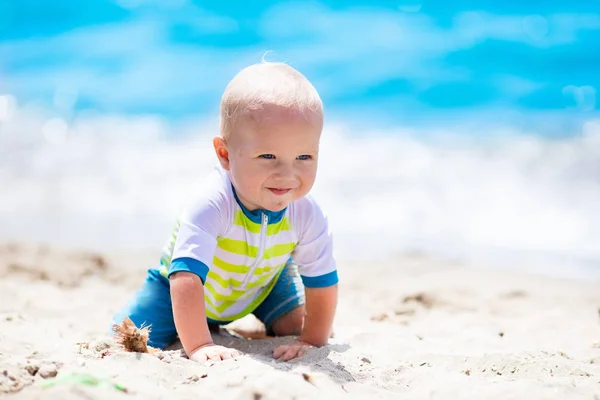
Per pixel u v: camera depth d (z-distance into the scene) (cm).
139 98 1208
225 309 355
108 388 252
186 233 312
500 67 1302
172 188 825
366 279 565
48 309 434
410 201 772
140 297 353
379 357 330
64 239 679
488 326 425
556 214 727
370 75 1278
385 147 943
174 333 353
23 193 816
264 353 335
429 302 496
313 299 344
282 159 296
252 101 294
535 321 438
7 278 520
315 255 339
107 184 841
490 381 292
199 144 977
